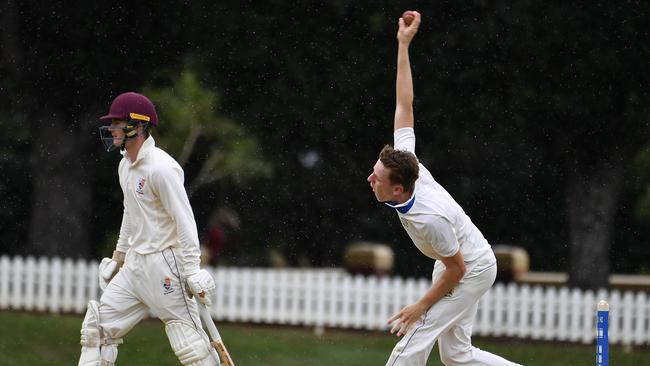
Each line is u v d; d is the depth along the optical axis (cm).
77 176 5931
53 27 5359
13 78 5572
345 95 5666
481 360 2192
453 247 2053
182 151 6025
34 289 5103
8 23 5391
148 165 2148
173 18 5378
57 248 5900
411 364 2131
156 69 5606
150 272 2177
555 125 5388
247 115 5897
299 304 5006
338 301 4988
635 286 5788
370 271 5794
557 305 4941
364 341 4691
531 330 4934
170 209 2134
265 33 5441
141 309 2239
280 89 5678
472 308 2173
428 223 2039
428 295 2105
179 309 2192
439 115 5488
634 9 4922
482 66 5238
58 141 5834
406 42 2278
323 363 4169
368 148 6272
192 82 5584
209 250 6241
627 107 5175
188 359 2198
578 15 4956
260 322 5038
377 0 5281
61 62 5453
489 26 5112
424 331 2130
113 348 2231
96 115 5750
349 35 5456
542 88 5188
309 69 5553
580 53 5022
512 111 5381
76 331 4547
